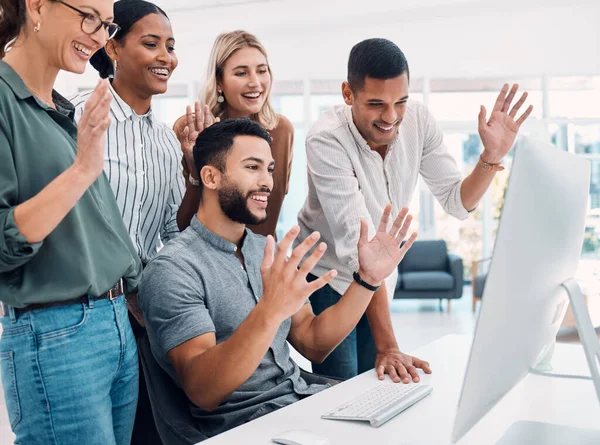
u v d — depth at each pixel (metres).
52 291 1.42
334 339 1.82
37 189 1.41
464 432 1.01
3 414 3.83
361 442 1.22
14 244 1.26
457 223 9.75
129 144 2.14
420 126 2.32
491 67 7.90
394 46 2.02
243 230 1.86
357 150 2.21
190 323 1.63
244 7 7.86
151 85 2.17
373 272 1.74
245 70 2.54
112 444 1.54
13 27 1.45
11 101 1.40
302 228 2.46
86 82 9.01
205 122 2.25
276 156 2.64
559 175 1.15
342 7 7.62
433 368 1.76
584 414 1.39
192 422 1.70
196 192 2.25
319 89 8.42
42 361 1.41
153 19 2.14
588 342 1.19
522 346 1.14
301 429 1.27
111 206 1.69
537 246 1.06
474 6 7.61
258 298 1.84
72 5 1.40
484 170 2.18
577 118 7.98
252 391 1.73
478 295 7.92
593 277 4.99
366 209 2.14
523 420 1.35
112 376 1.55
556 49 7.76
